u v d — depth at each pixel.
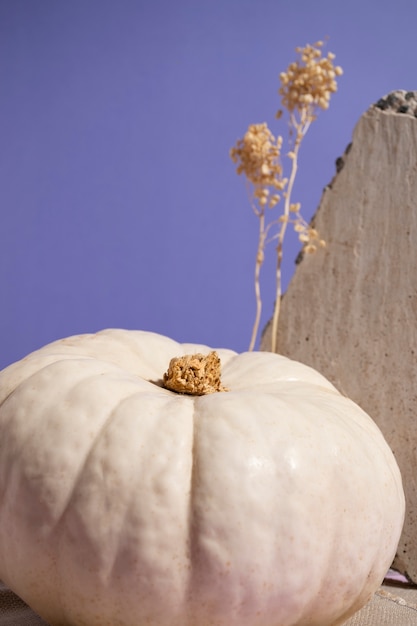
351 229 1.14
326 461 0.83
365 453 0.86
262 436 0.82
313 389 0.93
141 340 0.98
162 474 0.81
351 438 0.86
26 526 0.82
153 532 0.80
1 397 0.88
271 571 0.81
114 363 0.93
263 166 1.20
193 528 0.80
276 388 0.93
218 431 0.82
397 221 1.11
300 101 1.21
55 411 0.84
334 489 0.83
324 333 1.15
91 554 0.80
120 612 0.81
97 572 0.80
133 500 0.80
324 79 1.21
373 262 1.12
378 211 1.12
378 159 1.12
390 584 1.08
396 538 0.88
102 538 0.80
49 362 0.90
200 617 0.81
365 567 0.85
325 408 0.88
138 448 0.81
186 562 0.80
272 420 0.83
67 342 0.96
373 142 1.13
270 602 0.81
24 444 0.83
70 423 0.83
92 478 0.81
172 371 0.90
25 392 0.86
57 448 0.82
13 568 0.84
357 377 1.12
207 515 0.80
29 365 0.90
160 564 0.80
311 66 1.21
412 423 1.08
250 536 0.80
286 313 1.19
